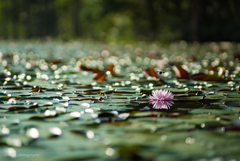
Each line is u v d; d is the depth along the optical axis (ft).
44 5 121.19
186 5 70.69
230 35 63.46
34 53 33.01
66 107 7.42
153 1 74.49
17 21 132.36
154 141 4.88
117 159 4.17
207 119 6.26
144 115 6.63
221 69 14.30
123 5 78.38
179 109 7.27
